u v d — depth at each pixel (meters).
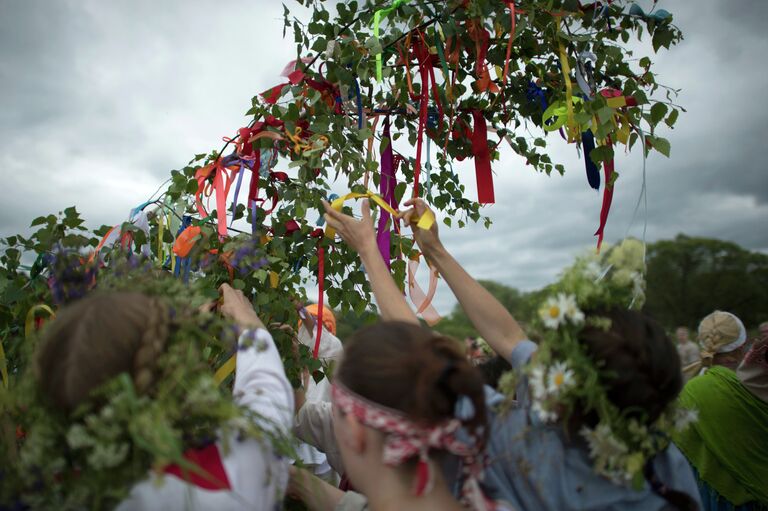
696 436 2.63
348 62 1.67
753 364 2.51
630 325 0.97
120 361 0.82
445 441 0.81
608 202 1.69
